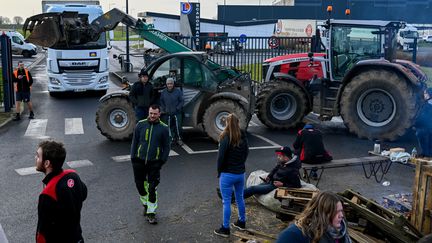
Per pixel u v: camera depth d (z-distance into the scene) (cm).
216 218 655
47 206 378
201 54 1109
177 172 871
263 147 1067
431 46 3450
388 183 802
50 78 1759
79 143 1089
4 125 1273
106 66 1814
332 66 1233
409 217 566
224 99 1077
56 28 1053
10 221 636
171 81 1023
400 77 1093
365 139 1145
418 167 532
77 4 1867
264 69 1374
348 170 891
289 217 617
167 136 636
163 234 601
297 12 5703
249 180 773
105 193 752
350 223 568
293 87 1236
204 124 1084
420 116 1088
